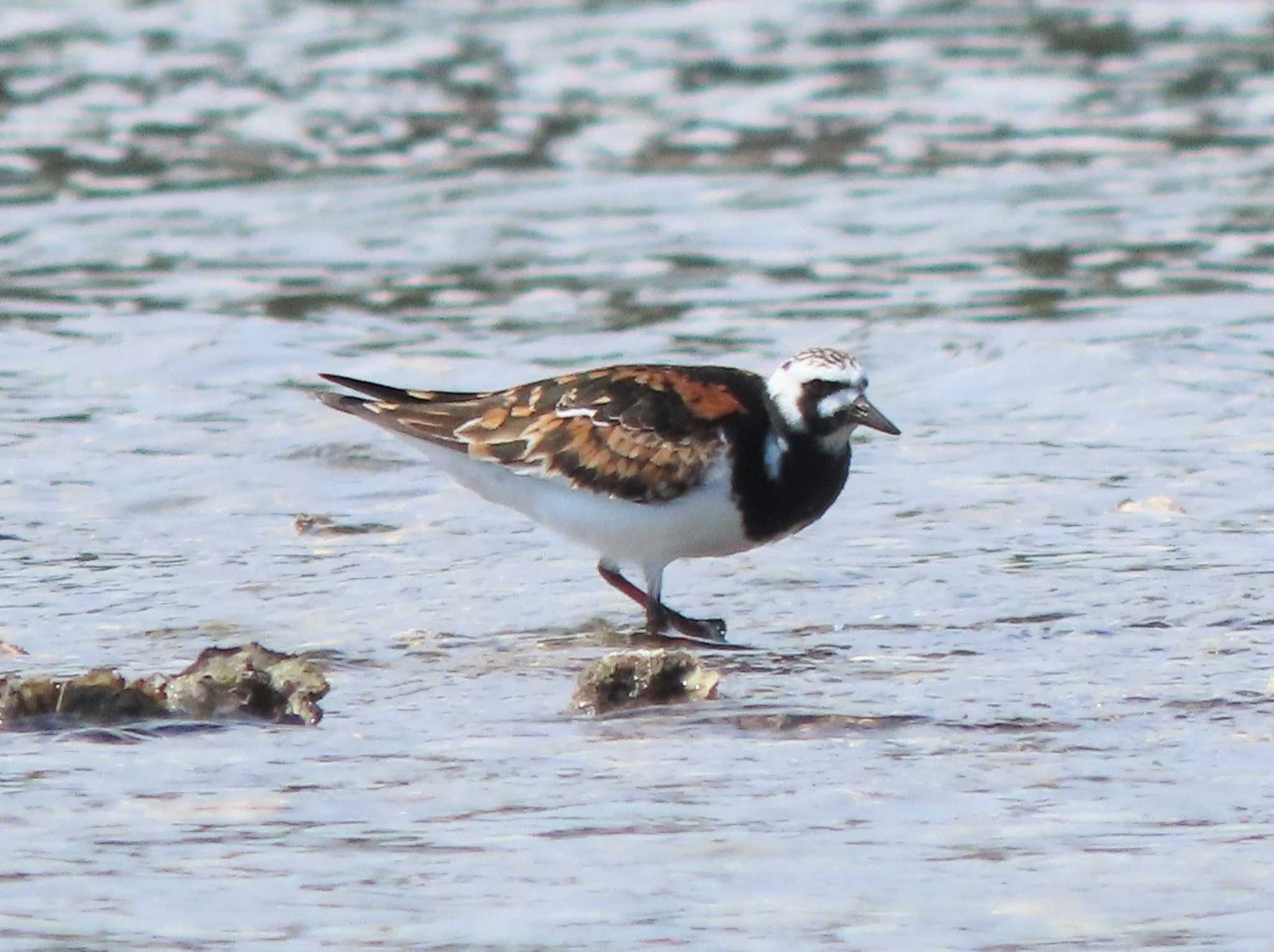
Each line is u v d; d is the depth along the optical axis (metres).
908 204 25.19
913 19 36.16
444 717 10.19
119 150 28.06
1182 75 31.75
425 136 29.02
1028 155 27.48
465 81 31.92
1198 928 7.35
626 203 25.52
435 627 12.06
